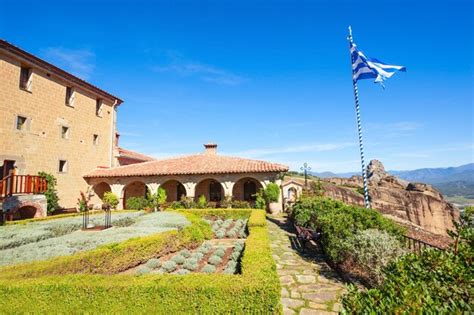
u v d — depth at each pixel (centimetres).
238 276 499
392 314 217
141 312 451
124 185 2409
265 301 439
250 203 2409
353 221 835
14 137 1728
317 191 2473
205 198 2433
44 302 467
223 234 1356
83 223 1310
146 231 1054
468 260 308
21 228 1148
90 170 2453
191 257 954
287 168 2170
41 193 1681
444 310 211
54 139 2048
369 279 669
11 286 475
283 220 1870
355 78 1380
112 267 751
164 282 474
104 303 459
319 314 546
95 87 2478
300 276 768
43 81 1961
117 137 3306
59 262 615
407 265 316
